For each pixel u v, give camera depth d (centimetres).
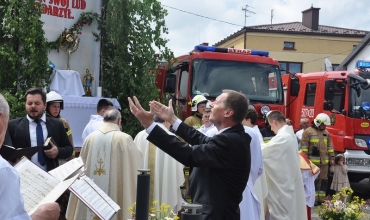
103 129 639
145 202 422
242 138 384
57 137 579
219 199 378
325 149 1100
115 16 1048
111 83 1093
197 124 930
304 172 806
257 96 1170
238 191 384
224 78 1151
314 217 943
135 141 721
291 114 1557
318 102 1383
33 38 944
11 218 240
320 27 3909
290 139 677
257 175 533
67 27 1053
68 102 952
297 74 1543
